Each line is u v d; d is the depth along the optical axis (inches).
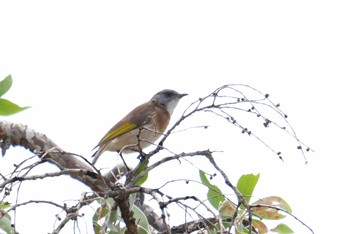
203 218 342.0
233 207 403.9
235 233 393.1
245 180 426.3
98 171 367.2
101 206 366.6
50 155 530.9
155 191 357.4
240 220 397.4
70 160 533.0
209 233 344.2
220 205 405.7
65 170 354.9
